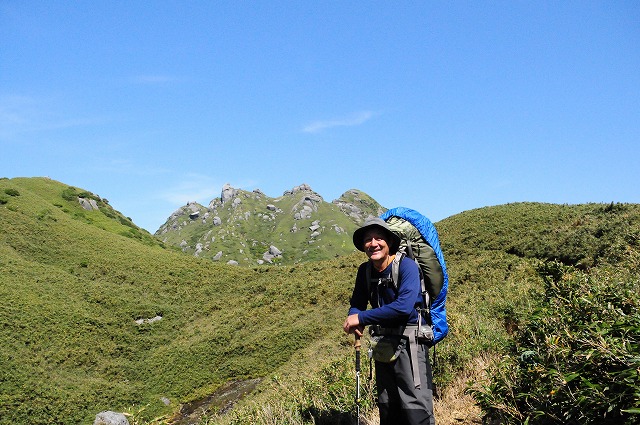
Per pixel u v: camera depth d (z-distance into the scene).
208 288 46.41
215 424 9.39
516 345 4.48
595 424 2.74
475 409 4.45
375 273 3.26
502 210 38.00
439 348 5.98
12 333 29.98
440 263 3.25
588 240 20.27
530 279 15.25
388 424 3.15
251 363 28.69
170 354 31.62
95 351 31.44
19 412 22.39
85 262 49.00
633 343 3.03
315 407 5.40
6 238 48.53
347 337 23.03
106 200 86.31
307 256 183.50
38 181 80.94
